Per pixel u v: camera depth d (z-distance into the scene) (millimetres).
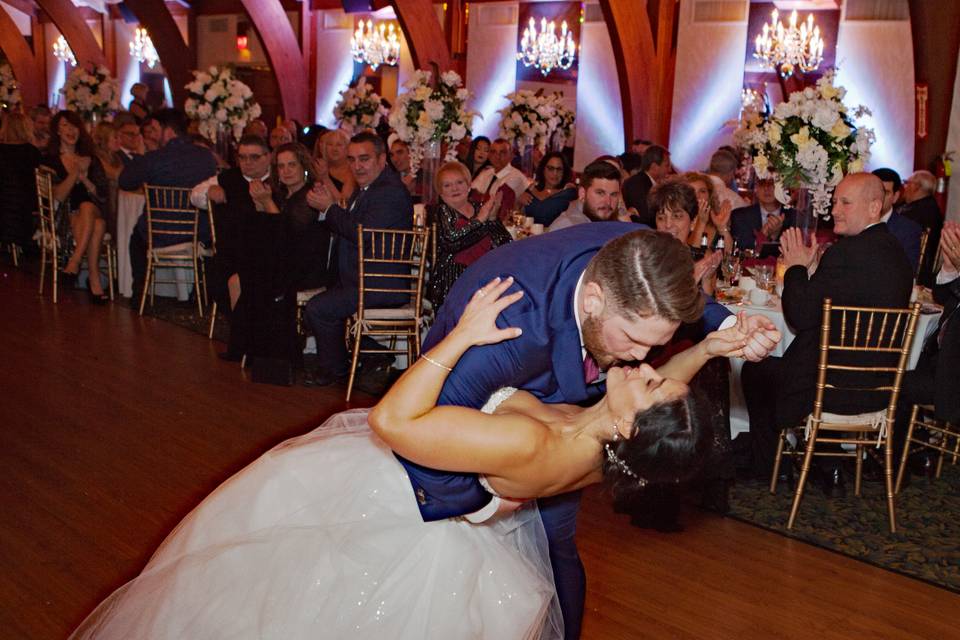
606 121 12461
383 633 1729
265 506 1914
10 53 19797
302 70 15367
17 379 4797
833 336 3445
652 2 11609
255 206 5434
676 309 1557
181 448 3941
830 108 4359
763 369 3814
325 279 5293
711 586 2953
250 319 4934
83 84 10641
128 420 4266
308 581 1752
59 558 2900
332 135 6152
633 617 2730
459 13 13625
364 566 1761
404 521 1819
